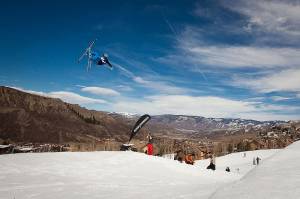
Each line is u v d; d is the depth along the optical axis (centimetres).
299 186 854
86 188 1631
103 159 2498
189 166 2703
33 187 1595
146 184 1828
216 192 965
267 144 17625
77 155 2553
